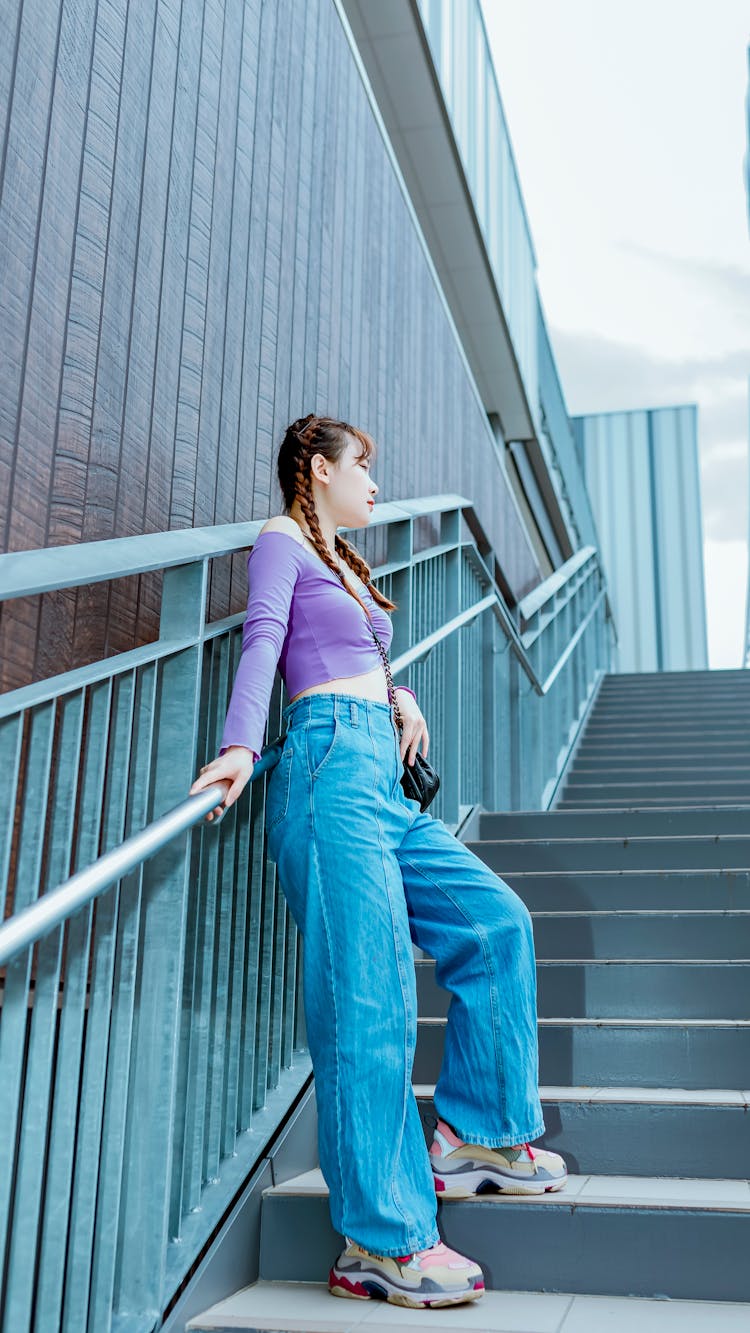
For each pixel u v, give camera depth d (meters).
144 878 1.50
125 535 1.86
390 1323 1.41
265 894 1.94
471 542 3.98
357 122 3.71
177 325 2.14
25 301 1.59
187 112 2.25
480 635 4.14
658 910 2.79
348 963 1.54
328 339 3.21
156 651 1.49
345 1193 1.51
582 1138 1.89
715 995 2.31
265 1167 1.75
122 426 1.88
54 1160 1.25
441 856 1.74
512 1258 1.63
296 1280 1.67
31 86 1.64
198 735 1.72
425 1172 1.57
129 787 1.61
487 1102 1.69
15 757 1.16
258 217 2.66
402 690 1.94
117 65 1.93
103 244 1.84
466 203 6.88
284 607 1.64
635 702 7.54
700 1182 1.80
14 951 1.01
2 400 1.52
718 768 5.46
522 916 1.74
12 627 1.52
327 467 1.87
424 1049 2.24
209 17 2.40
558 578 6.25
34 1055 1.20
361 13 5.46
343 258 3.42
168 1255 1.48
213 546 1.62
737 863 3.08
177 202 2.17
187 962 1.68
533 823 3.69
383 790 1.66
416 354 4.42
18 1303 1.14
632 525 15.33
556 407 10.98
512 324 8.41
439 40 6.05
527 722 4.85
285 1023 2.03
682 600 14.77
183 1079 1.61
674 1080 2.09
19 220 1.58
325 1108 1.54
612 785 5.20
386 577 2.97
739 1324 1.43
